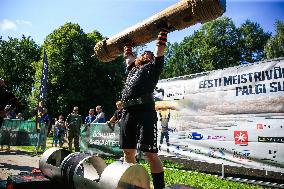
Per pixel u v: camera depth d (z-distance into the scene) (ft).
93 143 34.06
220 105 21.93
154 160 9.75
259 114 19.56
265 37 189.26
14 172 20.65
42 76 36.65
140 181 7.09
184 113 24.54
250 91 20.17
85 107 133.59
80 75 131.13
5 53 192.85
